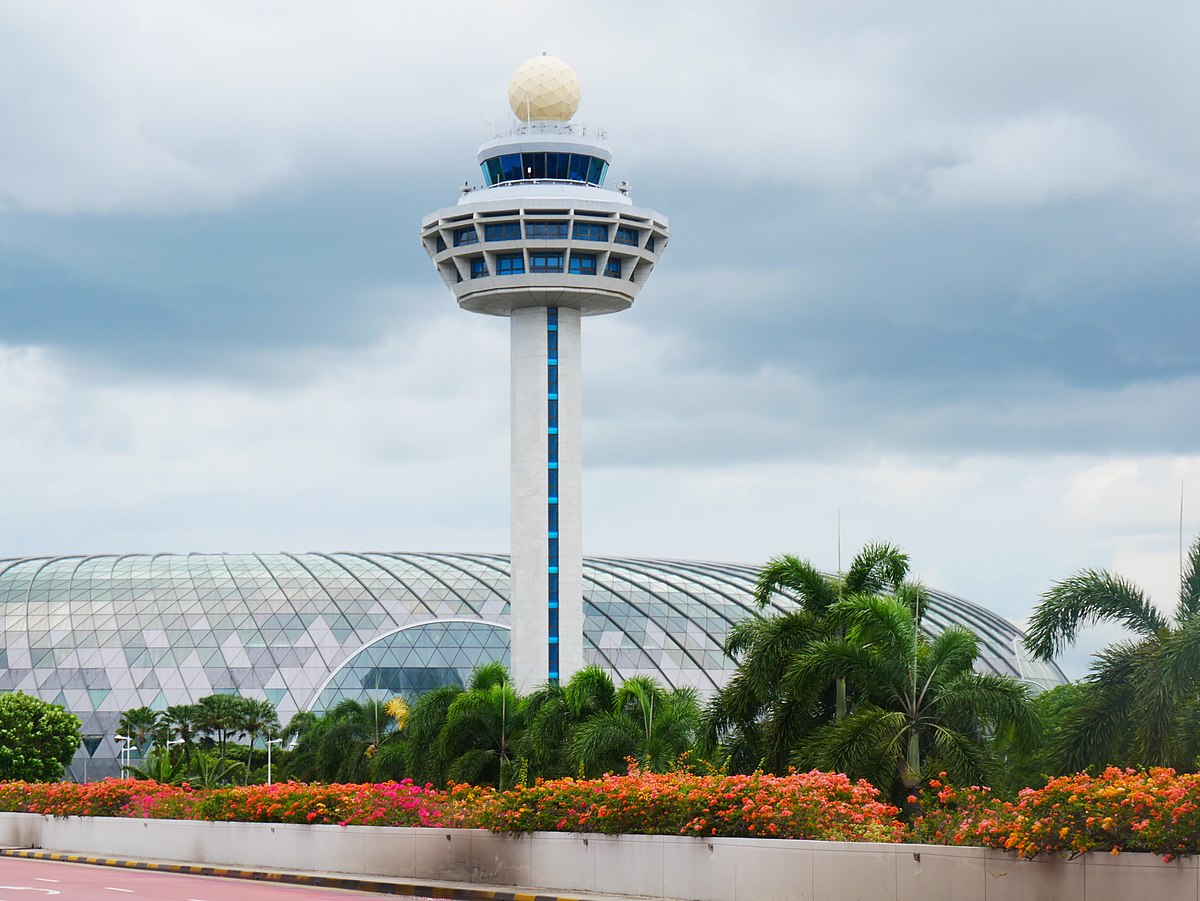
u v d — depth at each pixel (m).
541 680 95.50
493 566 130.00
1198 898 24.69
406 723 75.12
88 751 108.31
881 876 29.14
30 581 126.12
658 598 125.88
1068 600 38.88
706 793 34.44
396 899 36.09
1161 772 27.28
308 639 116.44
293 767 89.06
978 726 42.72
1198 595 39.19
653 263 99.75
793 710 44.66
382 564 129.62
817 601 47.50
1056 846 26.38
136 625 117.69
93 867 48.06
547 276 95.62
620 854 35.03
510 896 35.56
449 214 97.19
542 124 99.31
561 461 97.25
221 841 47.47
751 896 31.62
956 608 144.75
